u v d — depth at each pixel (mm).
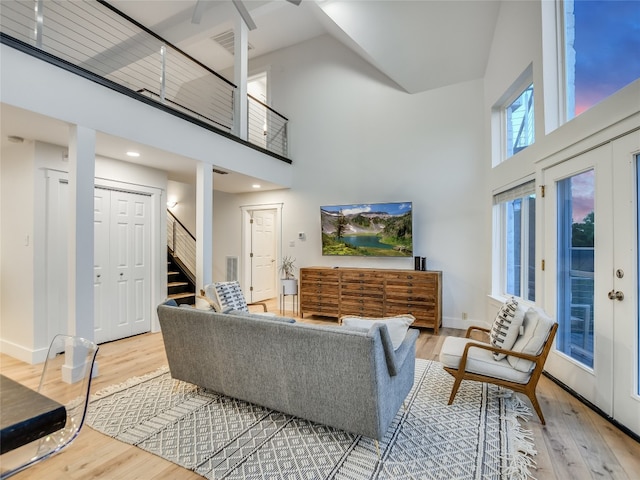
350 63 5637
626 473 1731
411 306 4590
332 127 5766
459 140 4828
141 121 3322
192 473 1754
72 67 2738
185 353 2572
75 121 2766
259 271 6926
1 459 1259
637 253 2076
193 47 6051
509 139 4277
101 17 4898
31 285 3373
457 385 2473
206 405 2480
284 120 6191
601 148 2342
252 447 1966
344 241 5453
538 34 3164
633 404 2061
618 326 2189
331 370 1907
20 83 2422
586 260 2568
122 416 2324
